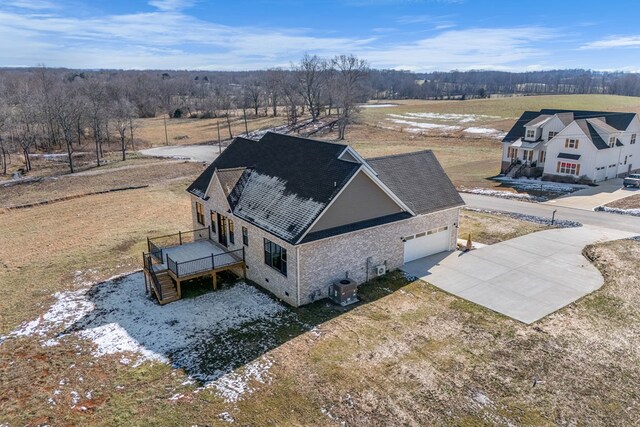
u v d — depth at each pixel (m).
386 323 16.77
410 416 12.02
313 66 95.00
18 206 35.53
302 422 11.85
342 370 13.95
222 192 21.97
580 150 39.91
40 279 21.27
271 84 115.25
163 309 18.09
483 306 17.91
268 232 18.70
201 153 66.06
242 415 12.12
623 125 41.94
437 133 78.19
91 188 42.34
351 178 18.47
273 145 23.88
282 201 19.89
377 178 19.42
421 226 22.33
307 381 13.45
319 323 16.83
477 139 71.19
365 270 20.20
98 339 15.93
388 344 15.37
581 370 13.84
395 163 24.05
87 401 12.77
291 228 18.11
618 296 18.42
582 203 33.47
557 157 41.50
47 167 55.34
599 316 16.98
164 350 15.20
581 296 18.56
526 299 18.41
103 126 68.00
